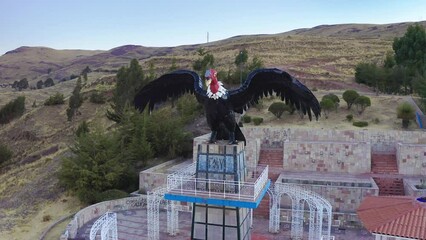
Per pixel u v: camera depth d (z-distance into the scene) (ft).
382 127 152.87
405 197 77.51
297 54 361.30
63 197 138.31
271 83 73.67
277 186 102.42
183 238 100.22
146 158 148.66
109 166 131.03
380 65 290.35
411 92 208.85
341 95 194.70
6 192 159.63
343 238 98.27
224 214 81.05
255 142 139.64
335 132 144.87
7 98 403.75
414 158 129.39
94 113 257.96
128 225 108.17
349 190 110.83
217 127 79.15
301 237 97.30
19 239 108.78
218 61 336.49
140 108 86.28
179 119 165.48
